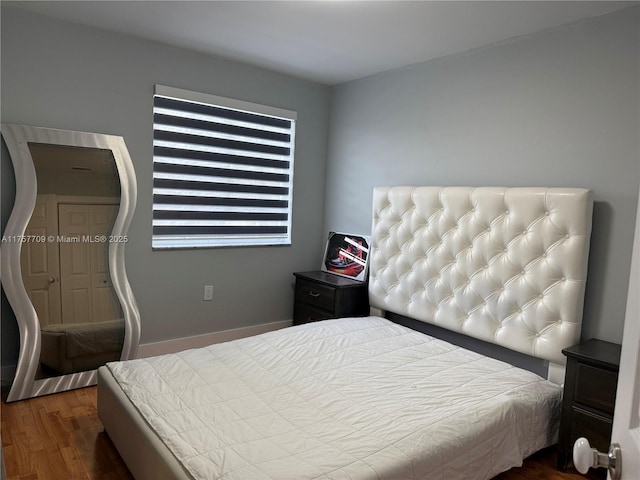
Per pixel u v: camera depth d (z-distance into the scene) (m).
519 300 2.56
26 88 2.72
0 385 2.77
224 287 3.69
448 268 2.94
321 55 3.24
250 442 1.66
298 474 1.47
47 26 2.75
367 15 2.49
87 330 2.92
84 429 2.40
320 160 4.16
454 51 3.02
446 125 3.14
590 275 2.41
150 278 3.31
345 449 1.63
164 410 1.89
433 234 3.02
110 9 2.60
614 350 2.20
